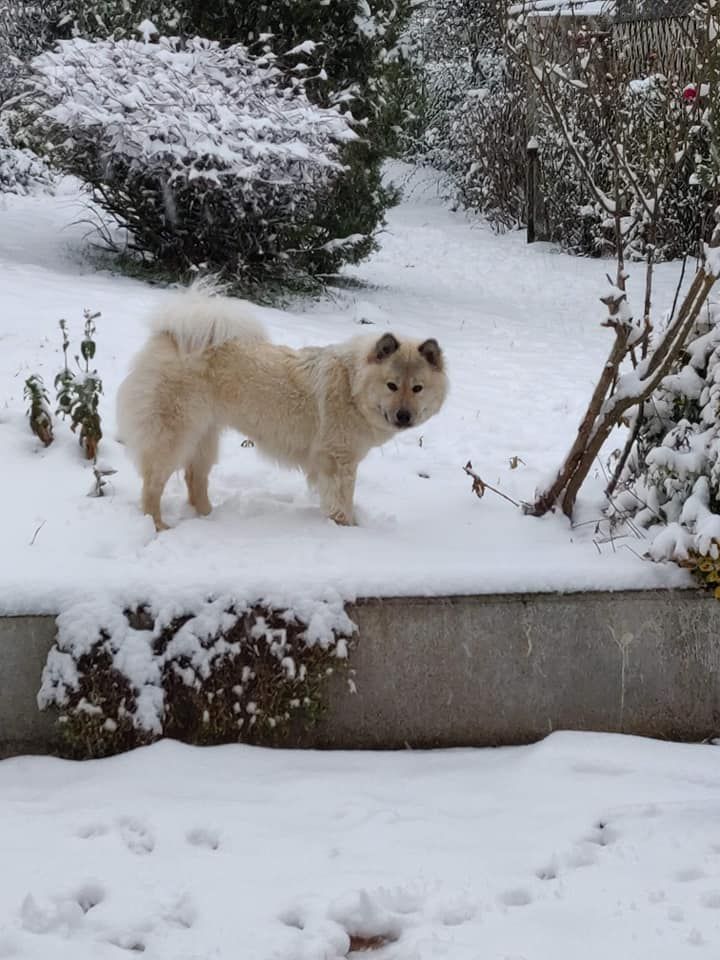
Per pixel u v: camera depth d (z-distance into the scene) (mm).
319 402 4223
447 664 3797
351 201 9344
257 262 8344
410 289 10203
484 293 10406
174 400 4160
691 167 11039
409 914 2973
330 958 2820
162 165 7492
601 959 2809
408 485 4691
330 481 4250
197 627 3688
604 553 3990
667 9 9930
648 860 3152
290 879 3072
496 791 3533
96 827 3273
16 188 11766
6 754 3707
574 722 3873
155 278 7988
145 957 2811
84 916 2938
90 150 7789
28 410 4789
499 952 2832
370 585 3756
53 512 4188
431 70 18828
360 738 3807
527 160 14242
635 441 4656
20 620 3646
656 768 3631
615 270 11750
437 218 16938
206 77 7934
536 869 3139
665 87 5727
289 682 3713
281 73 8078
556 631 3822
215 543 3996
